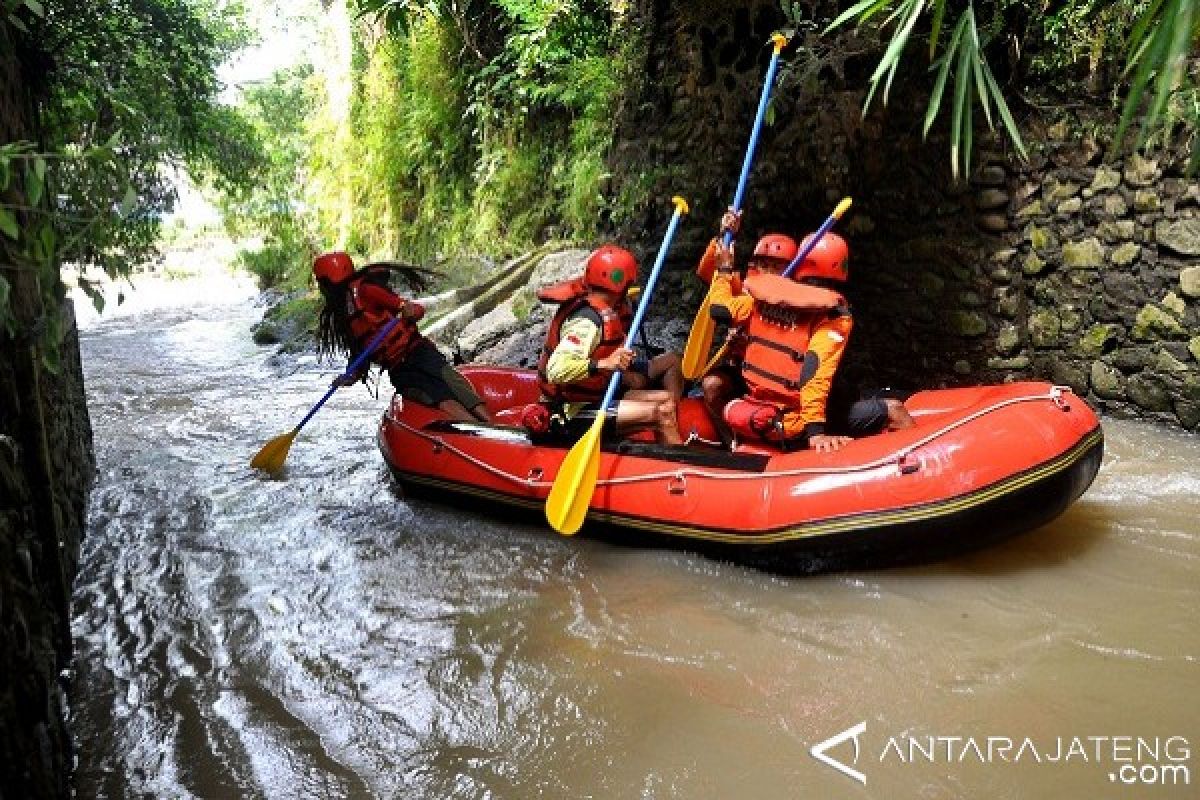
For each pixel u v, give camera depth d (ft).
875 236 19.07
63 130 13.17
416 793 7.89
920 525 10.68
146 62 15.03
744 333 12.84
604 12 27.63
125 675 9.86
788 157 20.25
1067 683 8.96
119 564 12.70
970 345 18.10
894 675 9.26
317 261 15.98
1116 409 16.43
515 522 13.79
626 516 12.41
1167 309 15.43
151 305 40.55
